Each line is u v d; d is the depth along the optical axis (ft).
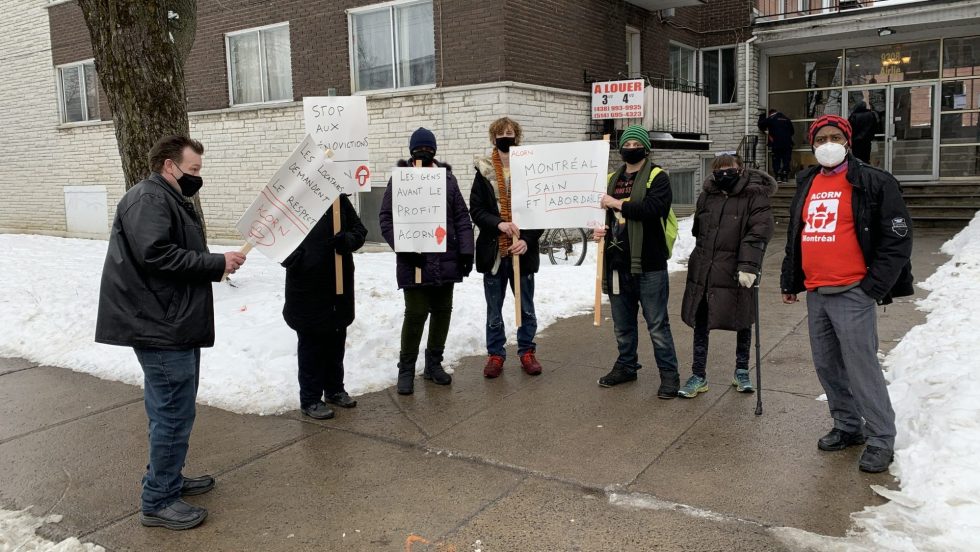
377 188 40.88
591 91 41.70
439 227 16.83
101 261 37.99
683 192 54.75
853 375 12.62
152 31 22.82
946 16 45.80
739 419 15.19
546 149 17.04
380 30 39.65
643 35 47.16
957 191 44.91
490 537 10.92
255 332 20.90
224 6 44.93
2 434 15.74
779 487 12.06
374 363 19.39
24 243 48.73
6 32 57.06
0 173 60.13
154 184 11.29
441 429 15.29
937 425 12.66
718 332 22.27
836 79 53.93
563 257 35.94
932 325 19.34
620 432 14.74
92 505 12.42
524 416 15.85
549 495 12.17
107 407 17.34
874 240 12.30
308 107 16.33
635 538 10.71
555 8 38.63
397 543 10.85
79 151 54.85
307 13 41.78
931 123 50.96
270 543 11.00
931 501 10.89
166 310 11.14
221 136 46.47
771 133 51.11
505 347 21.33
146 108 22.95
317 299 15.55
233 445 14.76
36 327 23.72
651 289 16.35
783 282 13.92
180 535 11.33
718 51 55.36
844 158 12.60
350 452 14.28
